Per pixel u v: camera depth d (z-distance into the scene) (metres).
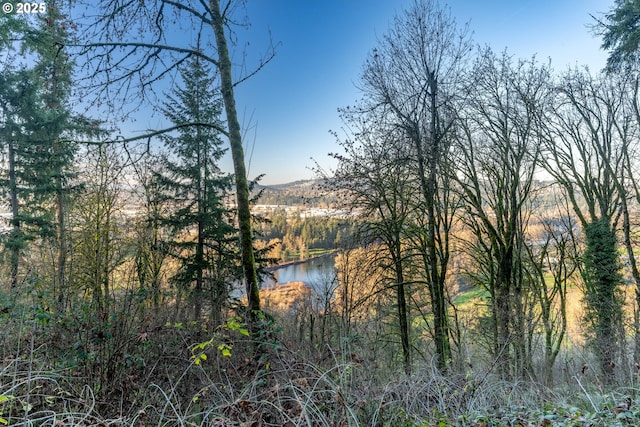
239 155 5.80
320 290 9.84
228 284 10.79
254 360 4.28
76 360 3.88
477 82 14.00
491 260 15.16
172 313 5.44
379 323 9.73
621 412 3.13
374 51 13.37
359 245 12.55
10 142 14.25
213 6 5.97
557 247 16.33
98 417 3.11
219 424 3.00
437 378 4.23
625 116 15.99
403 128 12.70
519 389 4.85
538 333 14.46
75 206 13.58
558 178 16.89
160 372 4.14
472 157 15.00
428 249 13.95
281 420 3.21
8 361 3.31
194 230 14.58
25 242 12.98
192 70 8.30
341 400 3.24
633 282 15.33
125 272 5.02
